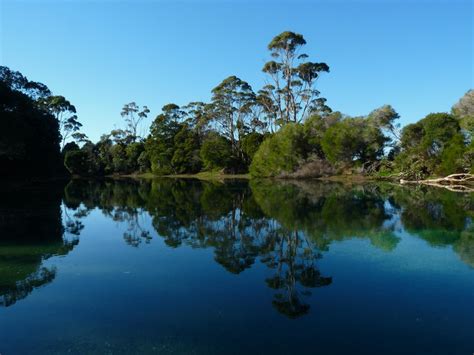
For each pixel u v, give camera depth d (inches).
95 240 441.7
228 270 320.2
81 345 195.0
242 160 2436.0
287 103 2132.1
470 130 1217.4
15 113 1256.8
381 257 356.5
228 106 2374.5
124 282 290.2
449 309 236.8
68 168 2652.6
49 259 357.1
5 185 1347.2
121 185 1530.5
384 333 205.9
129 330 210.7
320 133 1651.1
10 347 194.1
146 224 548.4
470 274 304.5
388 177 1422.2
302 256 363.3
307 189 1115.3
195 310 236.4
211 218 596.7
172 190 1202.0
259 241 429.7
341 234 461.7
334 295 261.1
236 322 219.8
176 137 2701.8
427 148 1325.0
